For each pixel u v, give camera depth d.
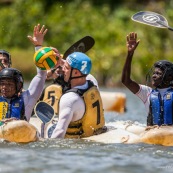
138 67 50.50
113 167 14.64
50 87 20.88
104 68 51.66
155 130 18.34
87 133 19.27
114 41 54.34
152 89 20.25
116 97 31.88
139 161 15.50
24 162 14.91
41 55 18.95
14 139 17.94
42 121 19.36
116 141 18.50
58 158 15.54
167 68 19.83
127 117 28.75
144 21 21.75
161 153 16.81
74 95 18.83
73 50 22.27
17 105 18.91
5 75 18.78
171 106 19.78
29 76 52.94
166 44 54.06
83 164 14.86
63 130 18.64
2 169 14.11
